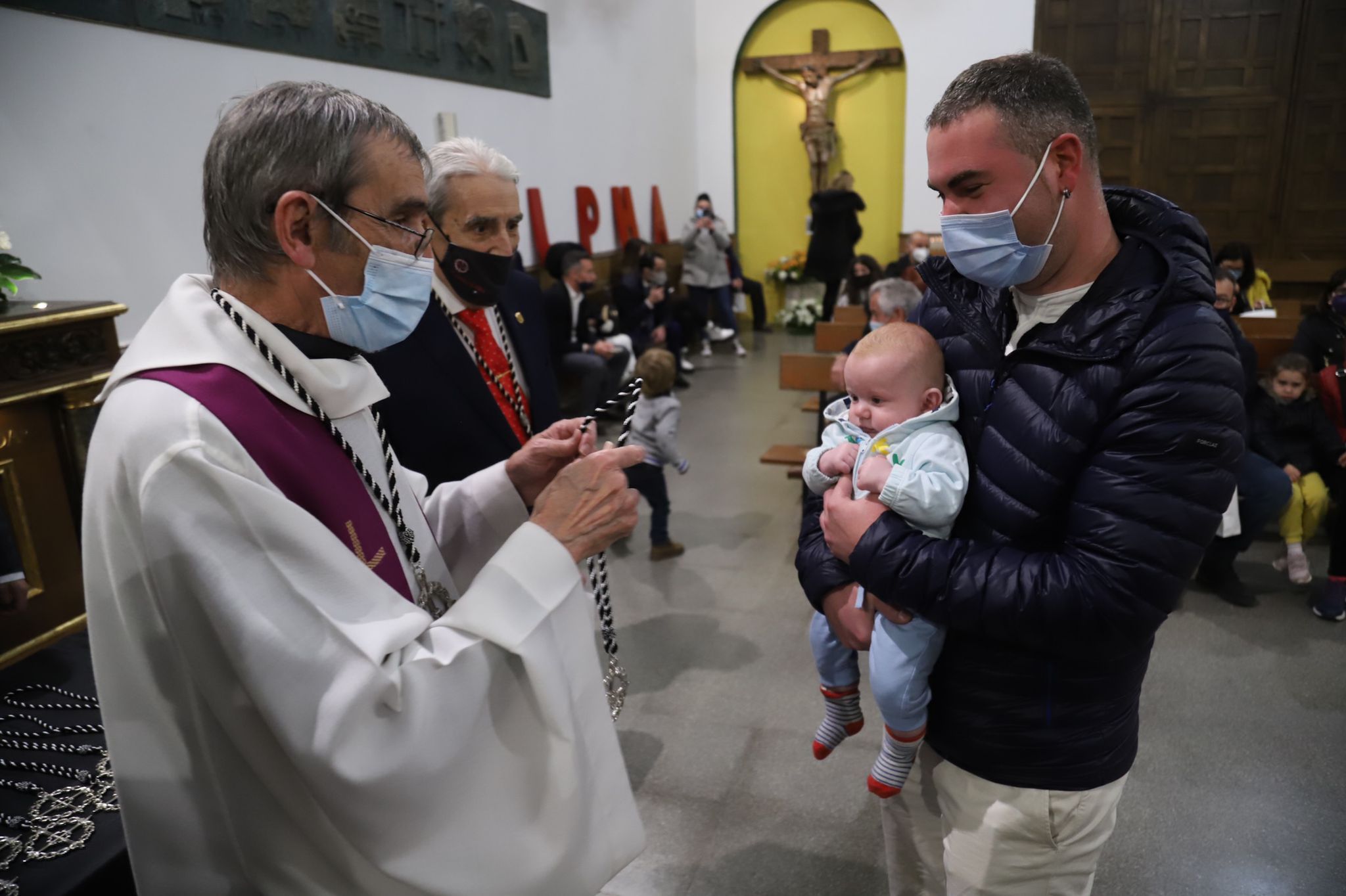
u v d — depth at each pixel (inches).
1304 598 148.6
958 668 53.1
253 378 38.6
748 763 108.2
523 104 275.4
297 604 35.4
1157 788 102.3
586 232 316.5
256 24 169.9
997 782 53.2
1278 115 353.7
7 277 107.2
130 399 36.4
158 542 34.4
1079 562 45.2
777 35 424.2
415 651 38.3
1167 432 43.6
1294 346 167.8
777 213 447.2
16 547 79.9
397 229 41.2
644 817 99.3
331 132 38.7
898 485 49.0
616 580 161.0
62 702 59.5
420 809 37.0
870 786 58.4
